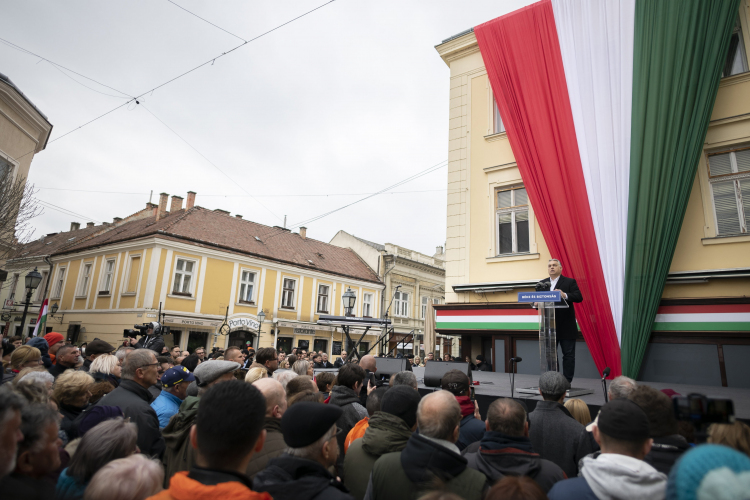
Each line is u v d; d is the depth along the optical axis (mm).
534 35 9742
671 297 7969
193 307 20266
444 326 10328
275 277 24016
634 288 7746
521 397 5219
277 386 3035
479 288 10070
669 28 8094
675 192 7680
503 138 10570
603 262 8172
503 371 9680
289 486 1918
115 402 3352
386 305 29500
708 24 7848
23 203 9914
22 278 28375
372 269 30766
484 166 10750
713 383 7402
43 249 29594
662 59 8086
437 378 5586
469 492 2053
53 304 24172
